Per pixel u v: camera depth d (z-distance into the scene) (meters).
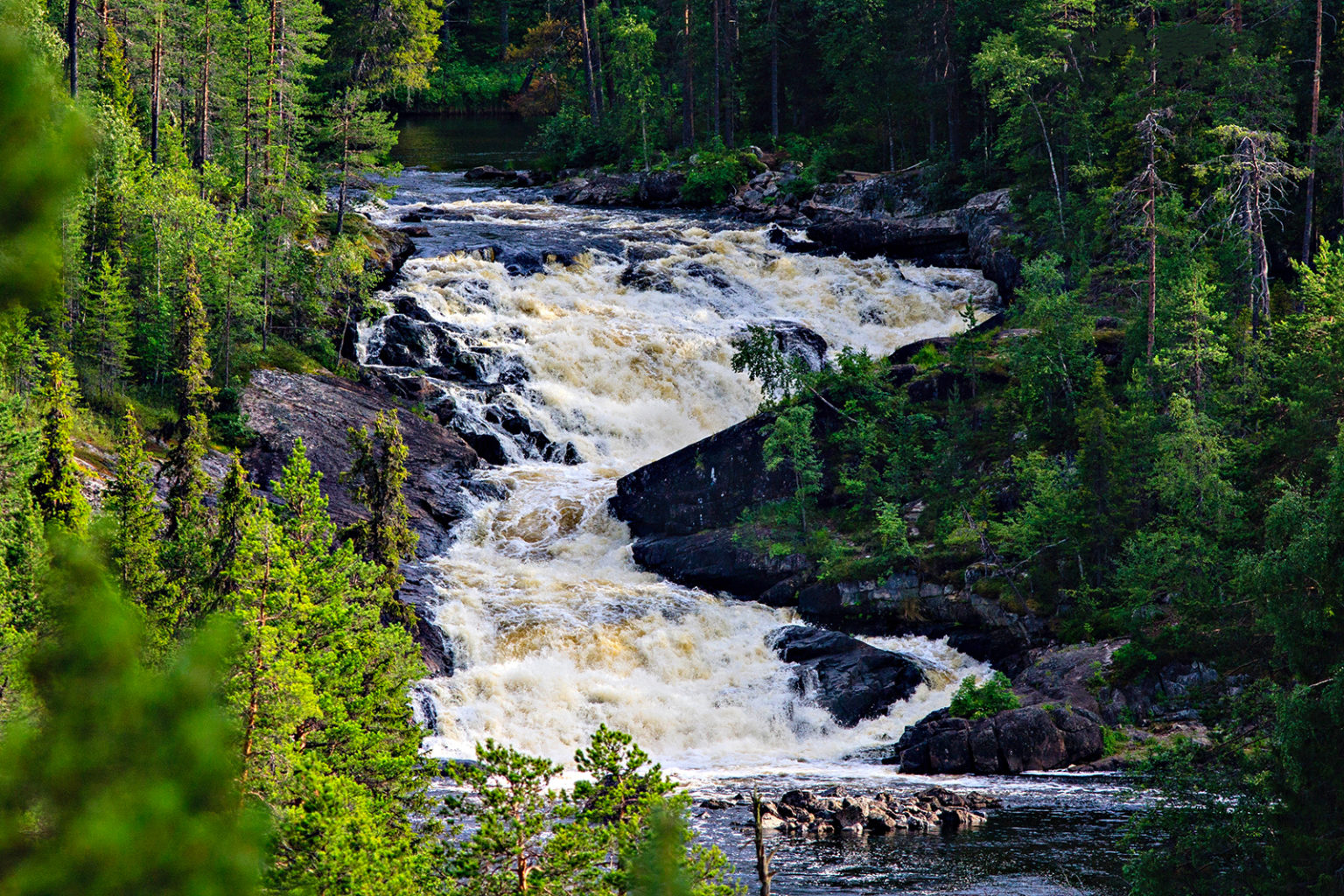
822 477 61.88
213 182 78.00
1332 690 22.80
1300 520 26.83
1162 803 27.08
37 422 41.88
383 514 48.09
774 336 78.19
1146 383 59.00
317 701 28.06
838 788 41.31
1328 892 22.52
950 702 50.44
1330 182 71.88
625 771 23.11
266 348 69.06
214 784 8.71
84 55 79.88
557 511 64.19
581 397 73.62
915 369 65.56
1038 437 60.53
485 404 70.31
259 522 29.77
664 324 79.94
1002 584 54.34
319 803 22.61
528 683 50.12
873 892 31.25
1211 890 24.92
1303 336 42.41
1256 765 25.69
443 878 22.89
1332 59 78.44
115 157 66.56
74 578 9.03
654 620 54.81
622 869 20.73
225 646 9.24
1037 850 34.53
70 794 8.23
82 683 8.55
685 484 62.59
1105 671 47.84
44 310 8.62
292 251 74.06
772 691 51.28
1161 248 67.88
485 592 55.59
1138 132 65.75
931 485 60.09
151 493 39.38
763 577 58.12
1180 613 31.92
